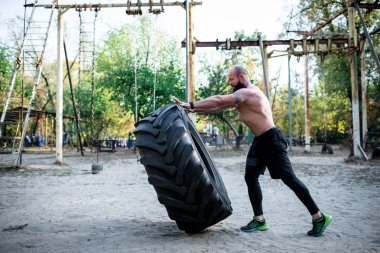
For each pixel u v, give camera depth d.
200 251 2.85
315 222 3.34
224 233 3.44
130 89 26.38
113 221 4.08
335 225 3.76
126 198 5.86
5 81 33.16
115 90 27.53
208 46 12.50
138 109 26.44
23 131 12.26
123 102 28.23
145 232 3.53
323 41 13.59
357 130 13.74
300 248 2.94
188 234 3.40
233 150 25.70
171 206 3.10
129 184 7.79
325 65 21.44
